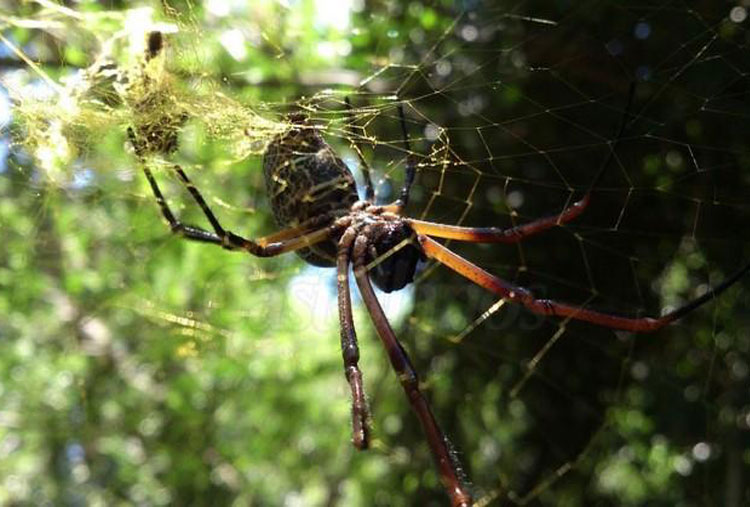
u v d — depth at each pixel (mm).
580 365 394
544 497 404
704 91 326
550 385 397
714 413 384
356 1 364
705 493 389
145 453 490
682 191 348
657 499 417
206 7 318
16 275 422
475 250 381
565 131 355
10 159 302
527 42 351
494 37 355
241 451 493
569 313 259
